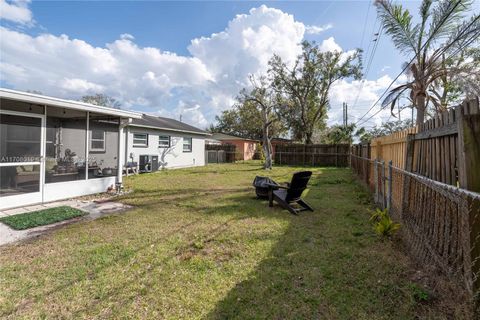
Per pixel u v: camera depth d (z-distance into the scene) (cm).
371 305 211
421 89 655
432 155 286
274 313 205
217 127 3669
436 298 212
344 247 331
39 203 564
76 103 582
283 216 481
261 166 1673
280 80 2344
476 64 634
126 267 282
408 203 344
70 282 251
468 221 182
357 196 656
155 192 732
